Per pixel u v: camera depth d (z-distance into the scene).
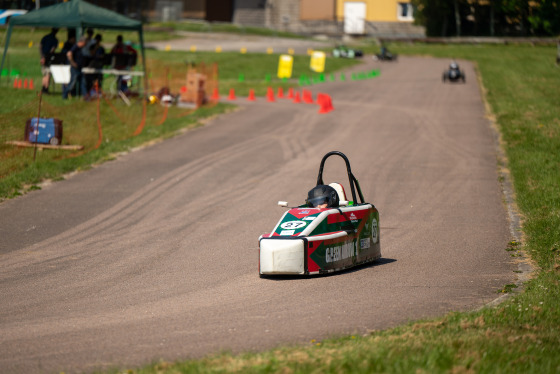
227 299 33.91
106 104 108.38
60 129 79.38
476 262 41.72
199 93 122.50
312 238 37.53
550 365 22.61
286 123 107.69
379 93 152.25
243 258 43.16
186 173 71.75
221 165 75.81
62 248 46.44
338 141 91.44
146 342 27.52
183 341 27.44
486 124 104.19
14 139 79.88
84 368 24.75
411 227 51.81
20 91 117.19
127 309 32.78
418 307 31.77
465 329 27.08
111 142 85.56
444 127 102.19
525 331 26.81
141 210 57.38
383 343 24.77
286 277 38.28
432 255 43.72
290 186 65.88
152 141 89.81
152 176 70.31
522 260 42.06
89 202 59.88
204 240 48.19
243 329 28.77
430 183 67.31
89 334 28.92
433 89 156.50
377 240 42.66
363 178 69.69
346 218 39.88
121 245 47.09
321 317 30.22
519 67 199.00
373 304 32.28
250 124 106.31
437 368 21.69
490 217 54.41
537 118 103.94
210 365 22.98
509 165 74.31
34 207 58.03
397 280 37.31
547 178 64.12
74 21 107.25
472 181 67.88
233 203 59.50
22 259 43.78
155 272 40.19
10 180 65.25
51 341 28.17
